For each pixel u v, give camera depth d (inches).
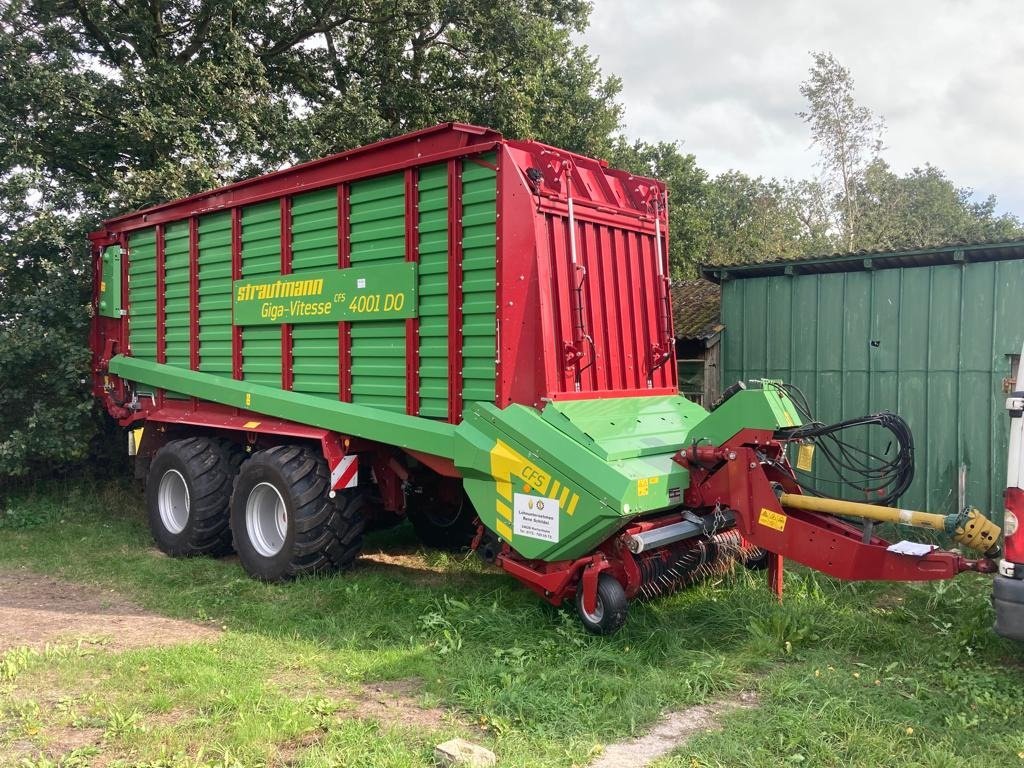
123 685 159.8
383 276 220.4
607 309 212.4
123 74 394.9
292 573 238.4
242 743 132.8
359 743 133.4
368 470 255.0
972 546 158.1
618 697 153.4
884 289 314.3
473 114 539.2
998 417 288.7
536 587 193.2
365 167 224.5
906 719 141.0
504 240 191.8
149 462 322.0
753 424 182.1
